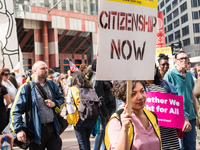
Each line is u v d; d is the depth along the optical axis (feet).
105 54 6.18
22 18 133.49
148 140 6.74
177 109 9.96
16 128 10.85
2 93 15.40
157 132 7.08
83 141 13.38
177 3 224.33
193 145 12.94
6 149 7.30
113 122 6.63
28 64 156.04
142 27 6.67
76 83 13.82
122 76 6.34
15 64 22.07
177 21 226.99
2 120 15.28
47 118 11.69
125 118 5.94
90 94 13.53
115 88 7.52
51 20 143.23
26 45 152.97
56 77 30.76
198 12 204.85
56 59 147.74
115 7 6.28
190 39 206.39
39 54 146.92
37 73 11.98
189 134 12.94
